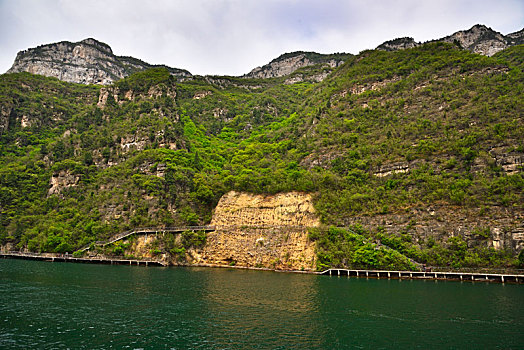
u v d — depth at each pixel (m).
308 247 101.75
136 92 199.75
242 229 114.00
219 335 44.84
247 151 163.62
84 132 172.50
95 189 140.50
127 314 52.69
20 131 185.38
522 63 159.38
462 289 72.50
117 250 114.75
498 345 42.12
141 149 155.00
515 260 83.12
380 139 132.62
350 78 187.00
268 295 66.44
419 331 46.78
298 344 42.34
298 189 115.69
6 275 83.75
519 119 111.56
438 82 149.00
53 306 55.84
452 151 111.00
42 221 130.50
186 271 99.06
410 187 107.50
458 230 91.38
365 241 95.62
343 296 65.94
